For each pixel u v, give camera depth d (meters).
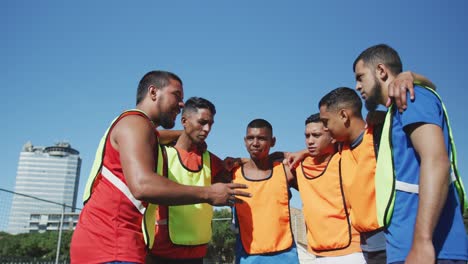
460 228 1.85
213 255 39.38
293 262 3.67
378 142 2.90
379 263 2.85
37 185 138.25
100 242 2.16
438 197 1.68
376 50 2.33
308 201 3.64
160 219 3.51
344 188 3.42
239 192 2.44
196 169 3.72
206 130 3.71
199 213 3.61
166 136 3.88
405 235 1.93
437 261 1.79
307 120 3.83
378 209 2.09
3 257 15.20
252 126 3.91
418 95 1.90
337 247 3.39
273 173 3.90
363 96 2.40
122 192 2.23
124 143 2.18
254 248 3.68
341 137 3.27
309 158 3.84
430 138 1.76
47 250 37.94
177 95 2.71
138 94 2.74
